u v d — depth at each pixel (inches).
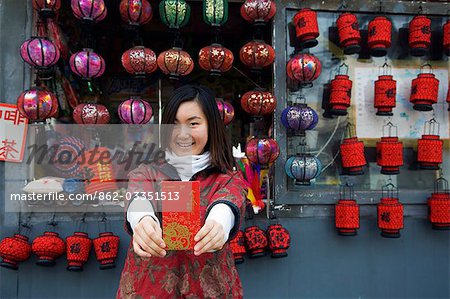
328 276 107.3
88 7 90.5
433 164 105.6
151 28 140.1
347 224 102.1
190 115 53.4
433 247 111.0
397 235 102.5
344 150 104.6
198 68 147.7
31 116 90.4
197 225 47.2
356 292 108.1
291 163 100.0
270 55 98.4
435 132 114.9
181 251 51.1
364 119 112.4
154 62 96.0
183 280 50.4
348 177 110.7
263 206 106.6
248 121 142.7
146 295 49.9
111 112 138.2
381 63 113.7
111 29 136.6
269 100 98.9
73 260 94.5
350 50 103.7
